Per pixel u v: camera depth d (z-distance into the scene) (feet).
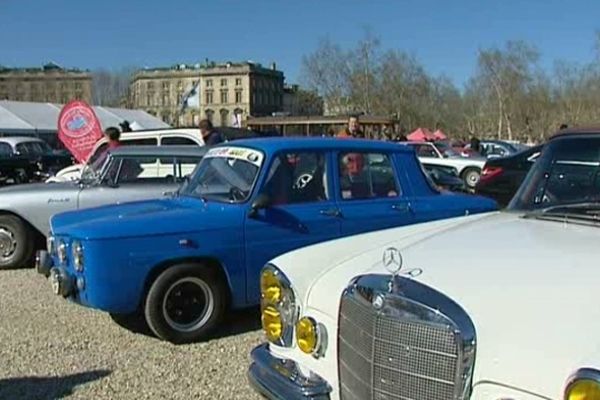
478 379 6.61
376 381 7.59
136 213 16.56
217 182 17.66
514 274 7.26
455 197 19.58
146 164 25.09
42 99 302.66
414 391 7.15
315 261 9.86
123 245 15.42
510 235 8.82
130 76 287.48
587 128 10.63
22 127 107.04
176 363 15.08
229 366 14.88
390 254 8.17
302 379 8.98
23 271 25.07
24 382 13.99
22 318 18.75
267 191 16.89
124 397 13.21
